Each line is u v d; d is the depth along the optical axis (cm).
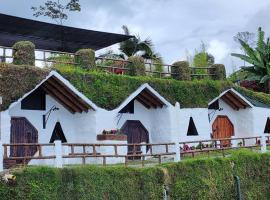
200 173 2228
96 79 2580
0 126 2141
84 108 2578
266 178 2627
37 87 2361
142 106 2961
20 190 1569
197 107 3103
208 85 3198
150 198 1966
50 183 1641
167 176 2055
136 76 2820
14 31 2947
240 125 3481
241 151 2575
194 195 2159
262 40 4019
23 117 2408
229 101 3441
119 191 1858
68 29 3016
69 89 2456
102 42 3338
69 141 2595
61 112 2580
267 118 3581
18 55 2336
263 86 4122
